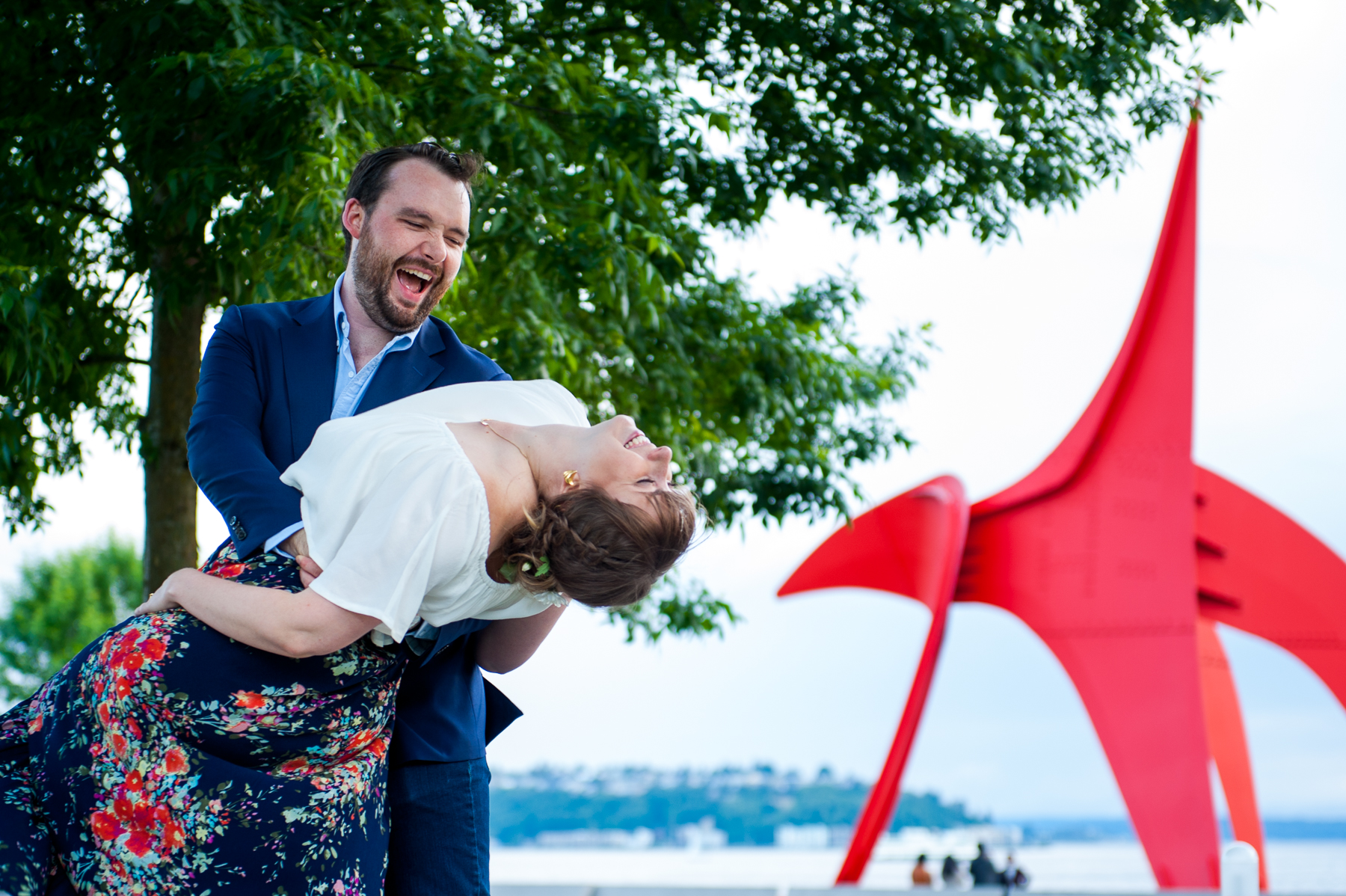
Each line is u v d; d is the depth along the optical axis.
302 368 2.14
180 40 4.58
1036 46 5.70
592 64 6.08
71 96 4.85
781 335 6.69
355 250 2.17
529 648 2.21
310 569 1.70
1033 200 6.21
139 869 1.67
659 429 6.20
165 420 5.68
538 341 5.41
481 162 2.24
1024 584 15.02
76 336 5.09
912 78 5.94
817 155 5.95
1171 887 13.00
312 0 4.89
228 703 1.69
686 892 8.21
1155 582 14.13
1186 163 13.94
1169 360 14.33
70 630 25.36
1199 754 13.31
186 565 5.67
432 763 2.10
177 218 4.70
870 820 12.95
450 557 1.69
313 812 1.73
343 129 4.54
